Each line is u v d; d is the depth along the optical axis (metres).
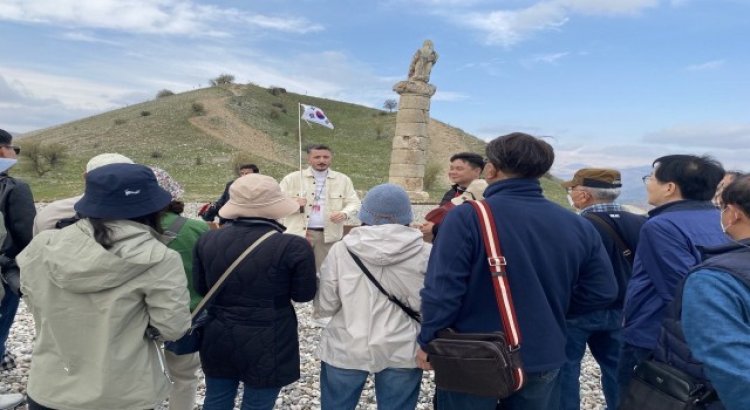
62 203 3.45
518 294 2.53
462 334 2.52
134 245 2.39
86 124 60.91
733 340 1.92
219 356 3.01
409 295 3.07
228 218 3.16
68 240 2.38
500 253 2.53
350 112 75.75
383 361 3.02
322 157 7.00
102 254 2.29
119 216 2.41
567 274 2.66
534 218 2.62
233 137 54.56
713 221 2.93
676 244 2.82
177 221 3.36
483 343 2.41
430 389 4.92
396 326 3.04
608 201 3.74
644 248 2.97
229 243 3.01
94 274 2.29
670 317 2.43
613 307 3.57
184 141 51.16
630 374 3.20
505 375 2.39
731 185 2.19
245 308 2.97
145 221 2.56
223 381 3.12
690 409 2.22
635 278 3.17
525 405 2.65
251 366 2.97
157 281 2.44
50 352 2.47
